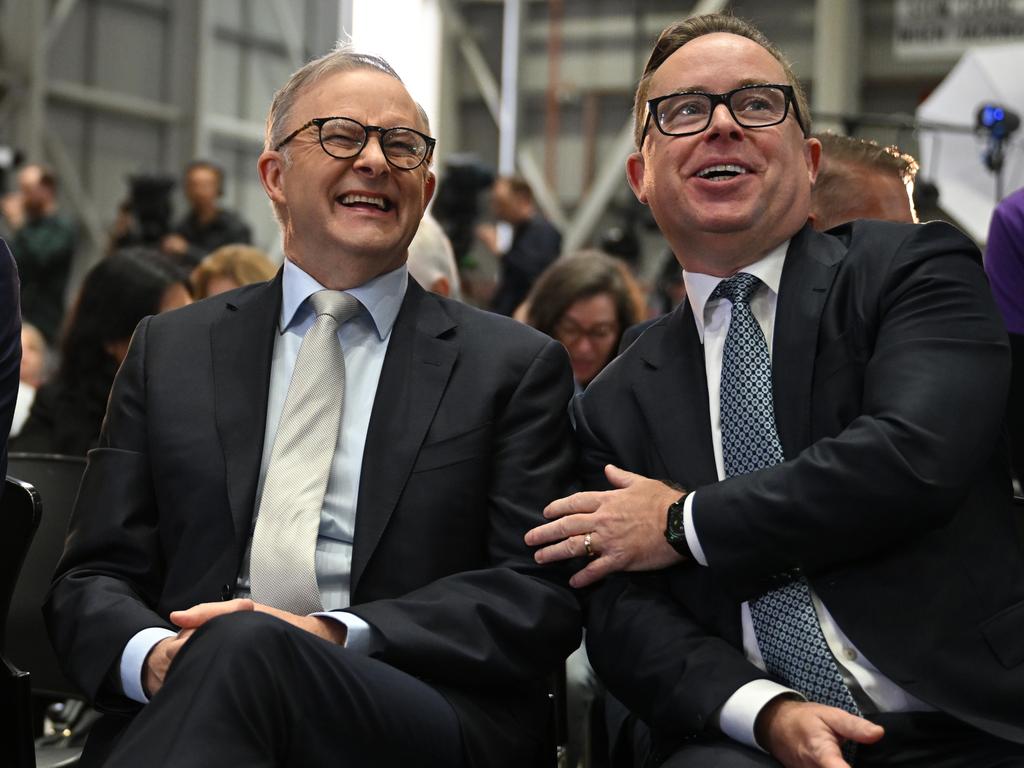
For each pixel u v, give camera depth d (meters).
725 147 2.03
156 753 1.59
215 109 11.49
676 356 2.11
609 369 2.19
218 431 2.08
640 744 2.09
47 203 8.46
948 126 6.29
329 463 2.06
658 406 2.08
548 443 2.11
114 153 11.16
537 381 2.13
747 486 1.89
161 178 7.98
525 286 7.39
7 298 1.99
